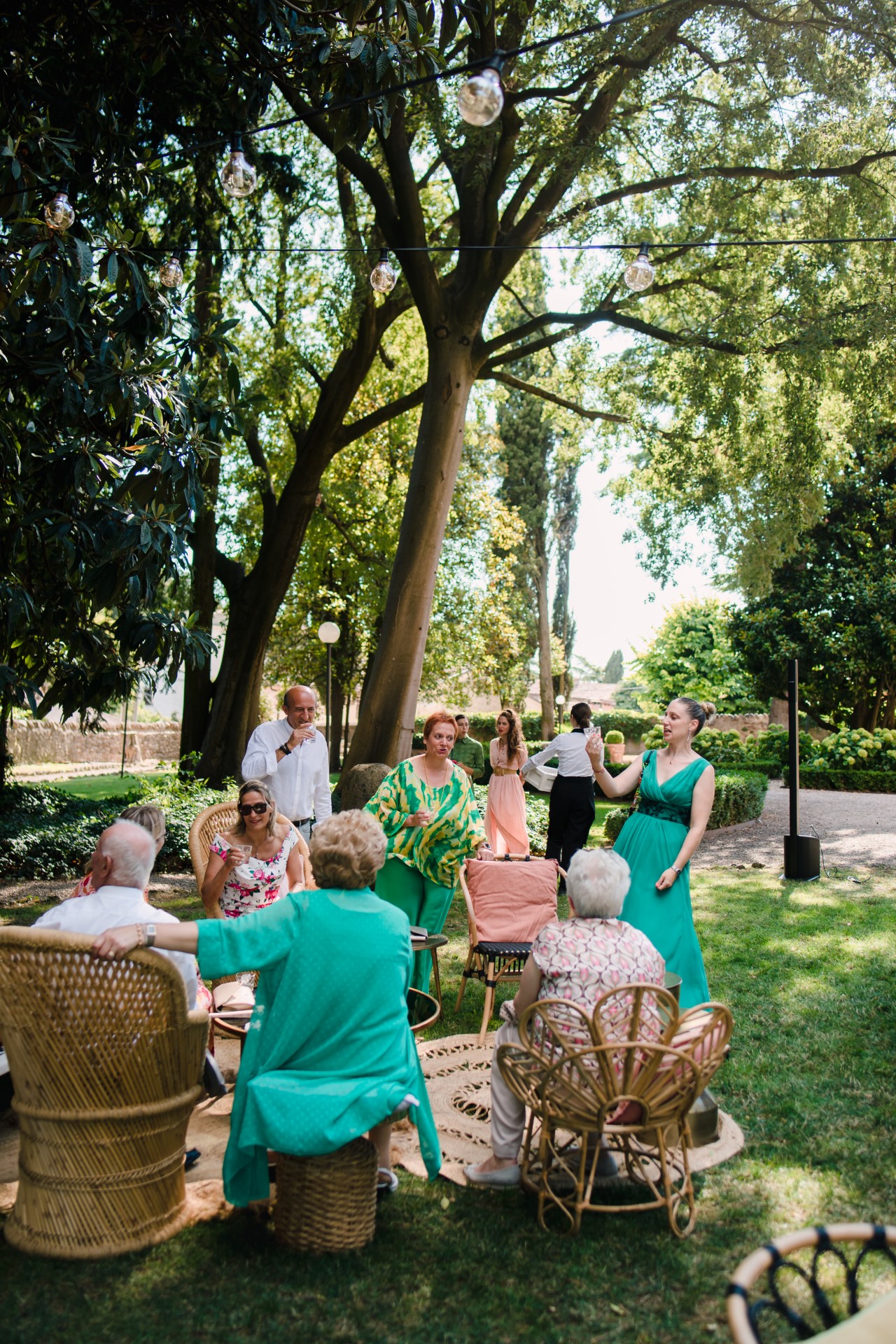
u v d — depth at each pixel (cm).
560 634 3203
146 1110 276
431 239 1251
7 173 435
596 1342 240
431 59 477
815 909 767
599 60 895
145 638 514
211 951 274
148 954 266
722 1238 288
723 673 2711
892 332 959
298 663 2330
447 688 2512
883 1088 403
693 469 1159
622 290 1180
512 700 2994
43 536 493
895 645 2019
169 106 622
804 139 949
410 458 1877
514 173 1158
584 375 1361
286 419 1389
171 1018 276
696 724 429
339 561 1945
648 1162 336
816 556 2183
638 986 274
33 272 462
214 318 574
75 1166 271
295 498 1348
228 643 1374
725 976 577
